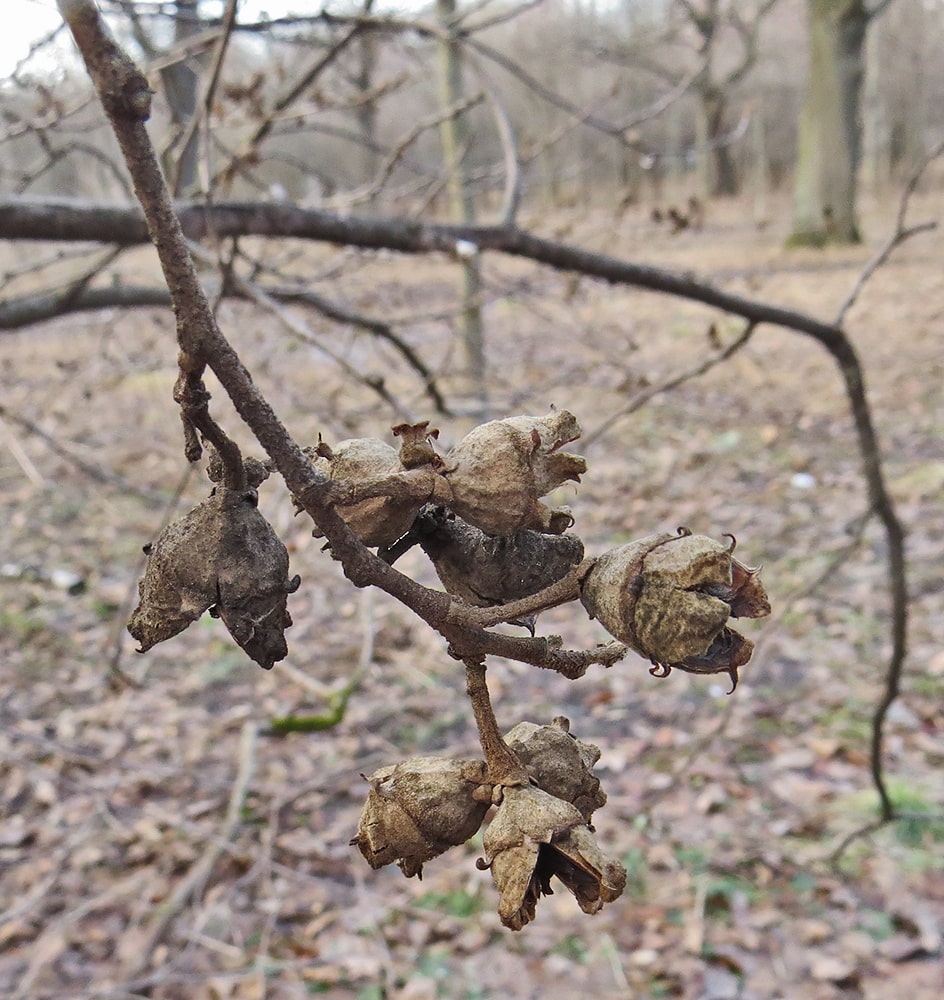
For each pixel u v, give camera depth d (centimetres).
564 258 346
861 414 365
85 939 456
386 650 666
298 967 433
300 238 325
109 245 352
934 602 664
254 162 337
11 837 523
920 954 416
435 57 744
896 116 3531
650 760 553
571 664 94
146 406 937
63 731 605
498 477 92
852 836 447
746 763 544
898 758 536
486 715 97
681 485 845
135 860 505
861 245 1925
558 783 101
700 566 91
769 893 455
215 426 83
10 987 428
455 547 104
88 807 545
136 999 416
